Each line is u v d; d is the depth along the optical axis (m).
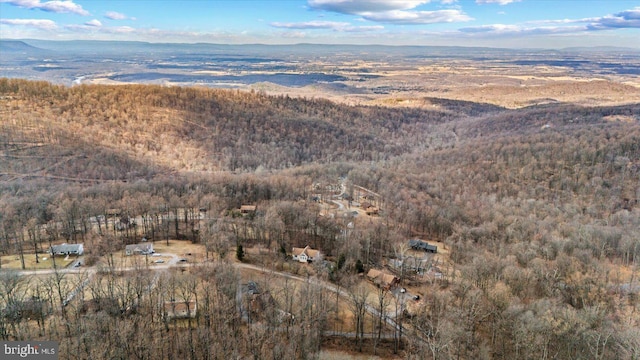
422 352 71.75
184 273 96.62
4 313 75.06
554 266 99.06
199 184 168.88
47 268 104.06
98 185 174.38
